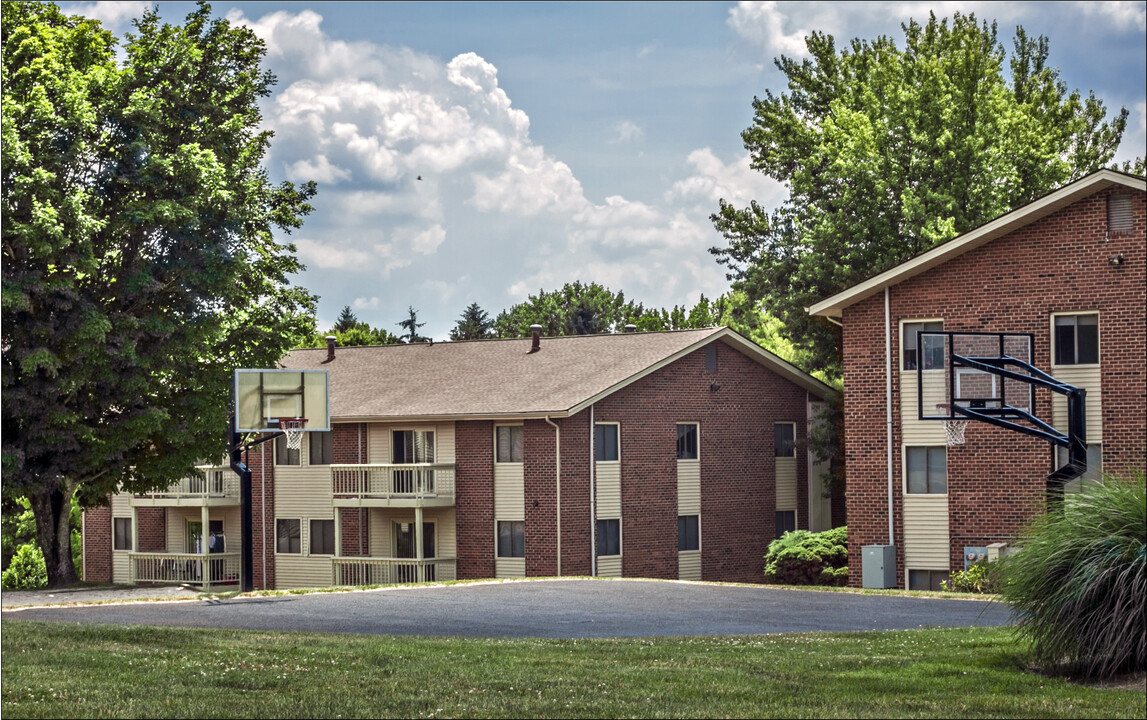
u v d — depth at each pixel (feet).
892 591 96.68
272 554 157.69
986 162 152.87
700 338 149.89
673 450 147.13
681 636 65.62
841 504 163.43
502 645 59.31
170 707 42.11
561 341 160.35
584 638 64.64
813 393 162.09
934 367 114.73
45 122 111.86
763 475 155.94
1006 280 111.55
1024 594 49.85
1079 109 204.23
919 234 151.84
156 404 129.80
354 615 78.28
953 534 113.60
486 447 142.31
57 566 135.03
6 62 116.98
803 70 202.69
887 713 40.65
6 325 115.44
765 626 72.13
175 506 161.58
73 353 116.78
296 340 136.46
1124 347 106.32
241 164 128.67
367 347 176.24
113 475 129.18
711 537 150.00
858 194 159.63
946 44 186.80
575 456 137.59
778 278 180.75
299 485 155.74
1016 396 98.43
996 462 111.75
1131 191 106.42
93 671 49.80
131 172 117.19
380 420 147.95
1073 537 48.98
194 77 125.29
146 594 106.42
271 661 52.85
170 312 124.16
